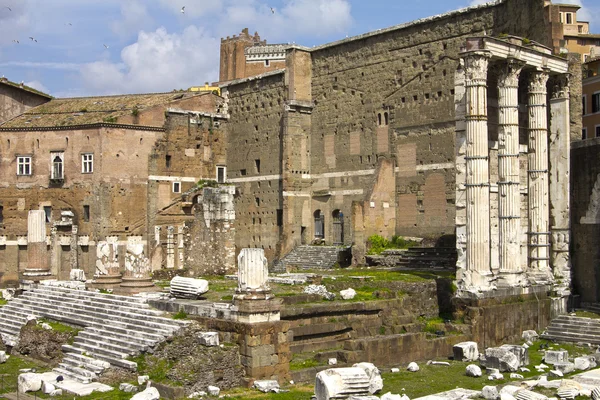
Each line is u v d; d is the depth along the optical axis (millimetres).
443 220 60656
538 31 51438
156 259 73875
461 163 42406
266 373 30812
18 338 39906
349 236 69375
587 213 47812
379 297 41188
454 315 41438
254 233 77938
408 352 36188
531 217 48188
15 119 78562
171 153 76688
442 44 61219
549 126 50406
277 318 31750
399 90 64750
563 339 42719
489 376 32406
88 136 72500
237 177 80438
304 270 58094
